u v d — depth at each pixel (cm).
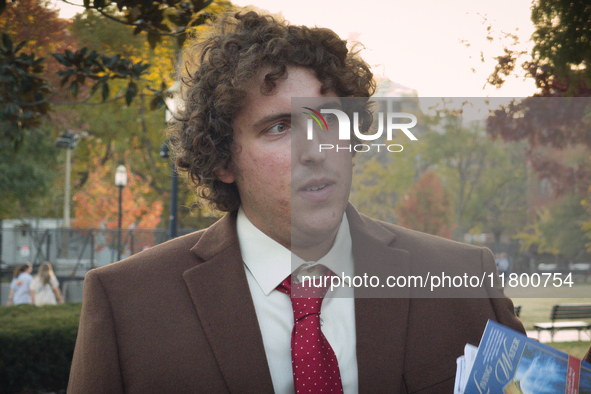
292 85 116
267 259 129
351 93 121
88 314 129
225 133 122
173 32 320
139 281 132
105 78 386
